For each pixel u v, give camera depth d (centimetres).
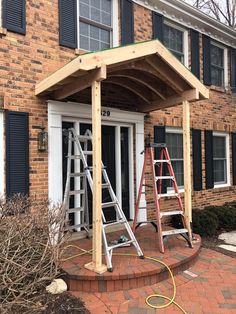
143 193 709
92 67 450
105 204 515
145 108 722
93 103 470
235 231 822
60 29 614
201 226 749
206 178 928
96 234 461
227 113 1014
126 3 735
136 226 646
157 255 526
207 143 937
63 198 616
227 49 1048
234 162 1038
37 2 588
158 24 813
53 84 518
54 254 418
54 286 431
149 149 617
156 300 428
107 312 396
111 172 710
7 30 547
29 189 561
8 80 545
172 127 846
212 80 1003
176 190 598
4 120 544
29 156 565
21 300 383
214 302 427
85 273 448
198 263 557
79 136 572
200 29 938
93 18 696
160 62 562
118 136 717
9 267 379
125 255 523
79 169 634
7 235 393
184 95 621
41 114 581
